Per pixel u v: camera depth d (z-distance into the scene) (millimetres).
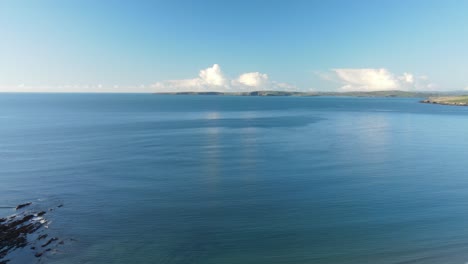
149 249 29359
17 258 27531
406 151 71062
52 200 41312
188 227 33500
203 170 54719
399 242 30219
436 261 27062
